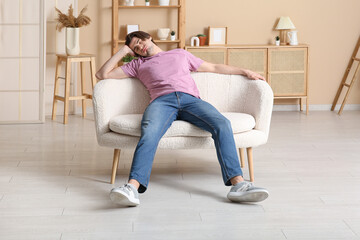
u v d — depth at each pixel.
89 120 5.41
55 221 2.66
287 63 5.76
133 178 2.88
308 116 5.71
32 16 5.09
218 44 5.86
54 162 3.78
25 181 3.32
